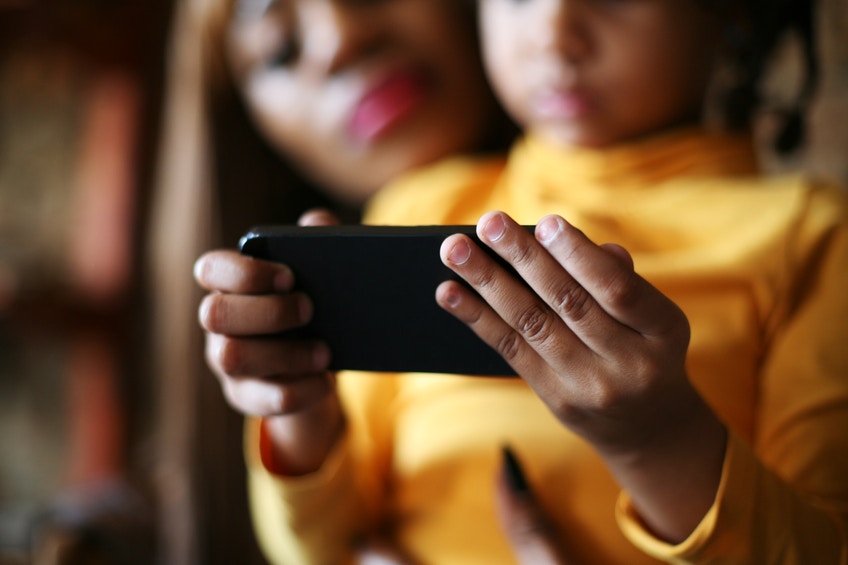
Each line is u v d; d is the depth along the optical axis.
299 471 0.73
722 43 0.83
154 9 2.13
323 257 0.54
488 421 0.74
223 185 1.31
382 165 1.13
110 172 2.31
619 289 0.44
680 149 0.80
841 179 1.10
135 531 1.27
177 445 1.26
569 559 0.66
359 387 0.86
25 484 2.34
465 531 0.72
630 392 0.47
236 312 0.54
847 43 1.09
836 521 0.57
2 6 2.16
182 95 1.33
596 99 0.77
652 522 0.55
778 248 0.70
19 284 2.28
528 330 0.47
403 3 1.06
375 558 0.75
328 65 1.08
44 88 2.39
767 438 0.65
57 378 2.35
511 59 0.81
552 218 0.46
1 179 2.44
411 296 0.54
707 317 0.69
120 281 2.32
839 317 0.66
